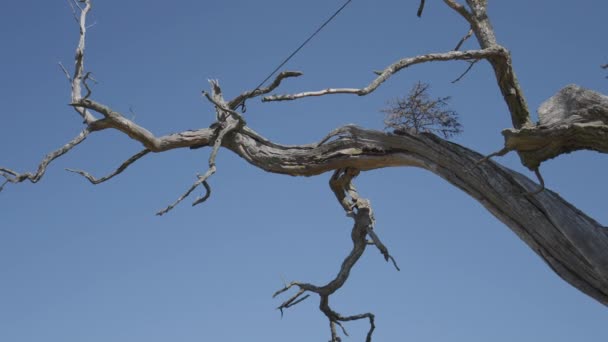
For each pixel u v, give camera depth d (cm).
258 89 1817
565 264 1505
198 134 1881
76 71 1861
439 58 1562
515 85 1606
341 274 1817
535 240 1534
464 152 1620
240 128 1842
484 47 1619
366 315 1852
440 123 1648
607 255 1471
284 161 1816
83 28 1852
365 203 1858
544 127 1412
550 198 1535
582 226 1499
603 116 1376
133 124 1848
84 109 1866
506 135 1452
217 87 1903
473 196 1609
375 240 1808
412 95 1655
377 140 1734
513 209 1550
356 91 1512
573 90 1414
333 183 1856
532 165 1463
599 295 1470
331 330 1853
